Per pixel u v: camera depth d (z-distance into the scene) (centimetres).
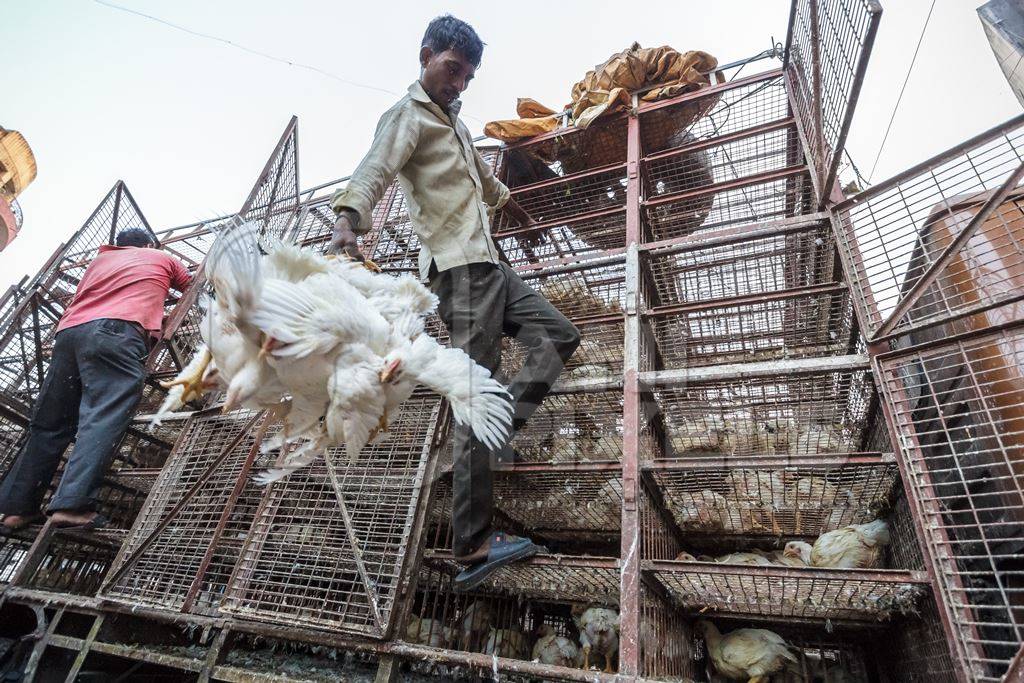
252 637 321
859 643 348
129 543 334
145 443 492
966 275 271
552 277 374
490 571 240
